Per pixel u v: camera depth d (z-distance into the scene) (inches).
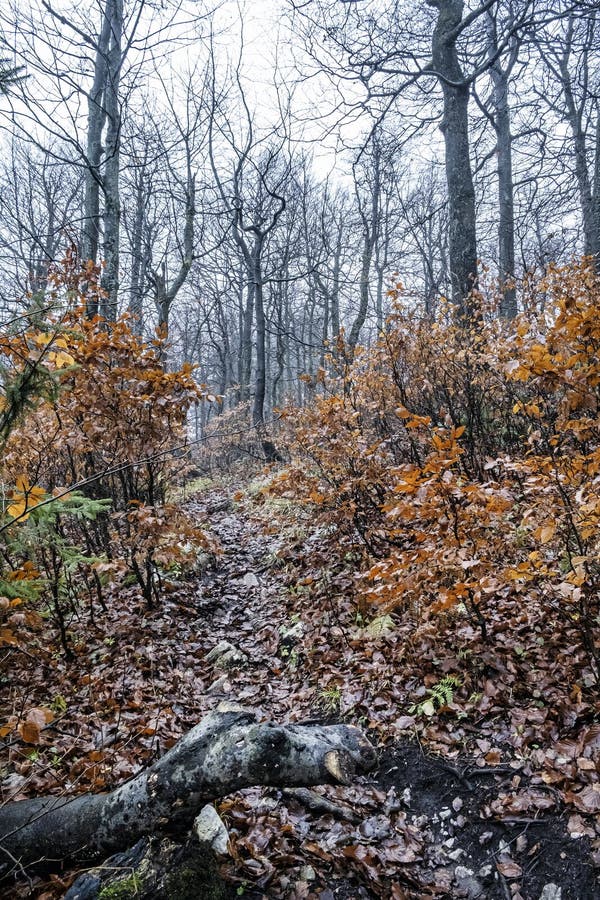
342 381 281.4
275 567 279.4
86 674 187.2
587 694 130.1
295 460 252.2
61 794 127.0
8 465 172.6
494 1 346.9
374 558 218.8
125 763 139.6
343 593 218.2
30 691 176.2
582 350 122.2
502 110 444.1
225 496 494.0
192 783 96.3
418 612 175.8
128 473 240.8
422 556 141.1
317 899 103.5
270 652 205.5
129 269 625.6
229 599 259.0
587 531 120.3
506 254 500.4
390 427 271.3
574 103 457.4
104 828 102.9
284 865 111.6
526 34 348.5
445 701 144.8
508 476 201.6
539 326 192.9
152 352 216.4
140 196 624.7
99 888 96.6
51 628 209.0
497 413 238.8
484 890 101.9
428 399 257.6
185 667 198.8
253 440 605.9
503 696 139.9
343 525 236.2
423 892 104.7
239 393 857.5
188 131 488.1
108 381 202.1
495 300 284.5
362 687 164.4
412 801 125.7
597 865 95.7
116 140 371.9
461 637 162.2
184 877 97.3
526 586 160.7
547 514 134.6
